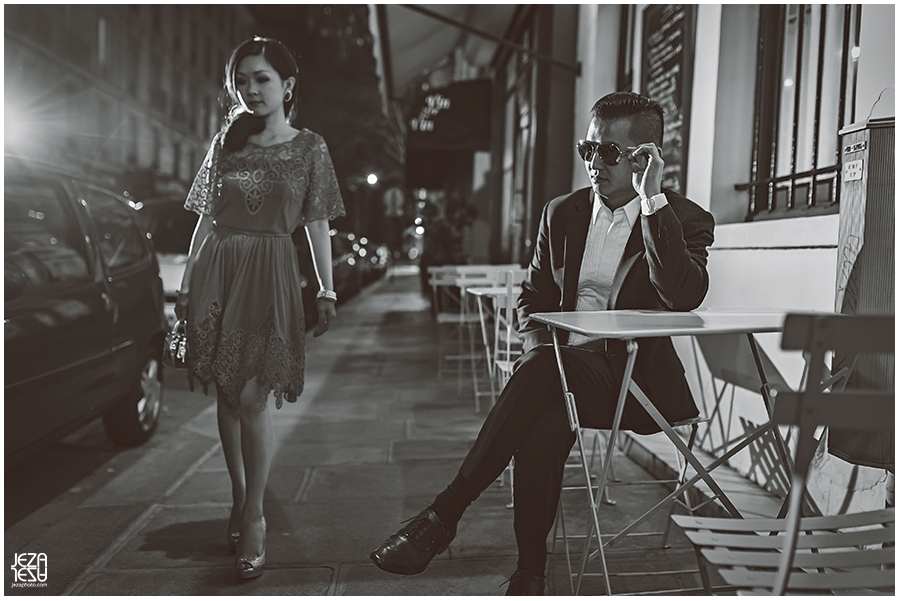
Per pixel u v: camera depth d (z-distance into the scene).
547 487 2.56
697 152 5.11
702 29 5.11
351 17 33.34
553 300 3.05
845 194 2.67
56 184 4.62
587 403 2.67
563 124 9.71
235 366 3.22
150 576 3.11
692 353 4.84
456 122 15.20
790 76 4.60
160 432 5.74
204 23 44.59
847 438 2.57
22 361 3.64
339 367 9.03
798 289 3.65
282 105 3.41
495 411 2.63
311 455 5.02
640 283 2.79
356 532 3.61
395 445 5.28
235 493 3.39
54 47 27.09
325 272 3.40
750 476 4.00
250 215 3.26
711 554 1.90
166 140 39.19
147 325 5.37
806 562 1.86
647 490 4.19
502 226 16.70
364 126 36.44
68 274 4.36
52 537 3.57
